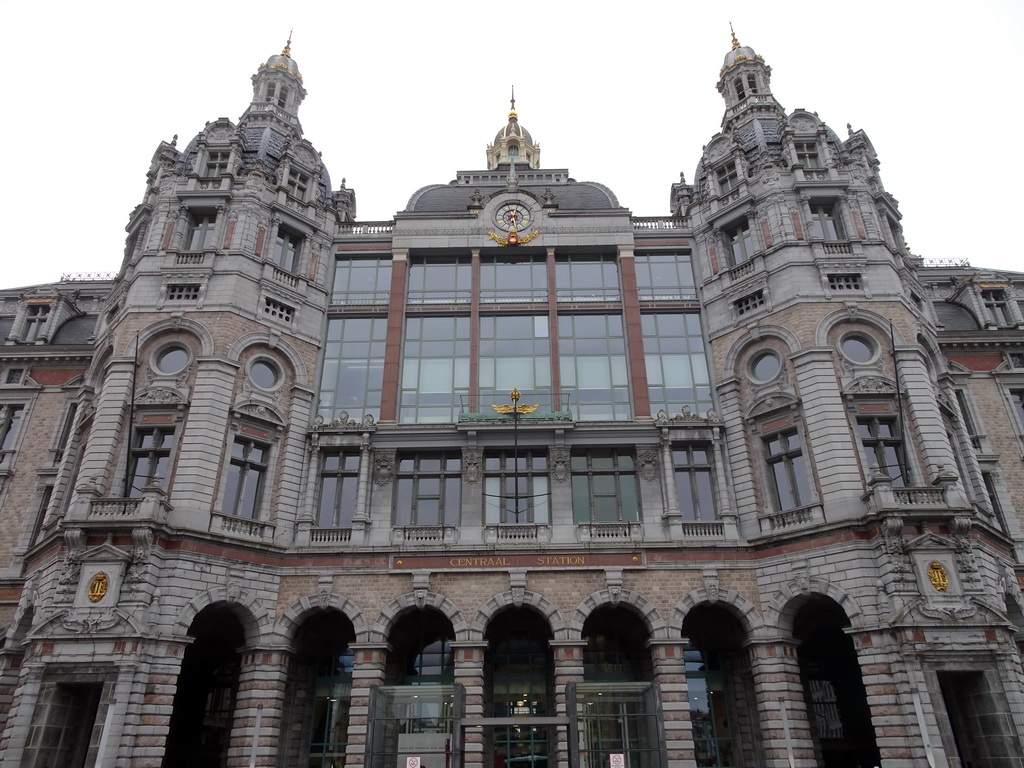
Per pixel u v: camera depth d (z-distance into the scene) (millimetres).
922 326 33562
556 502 30641
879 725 24594
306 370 33469
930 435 28953
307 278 35344
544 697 29359
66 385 37562
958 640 24703
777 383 31375
